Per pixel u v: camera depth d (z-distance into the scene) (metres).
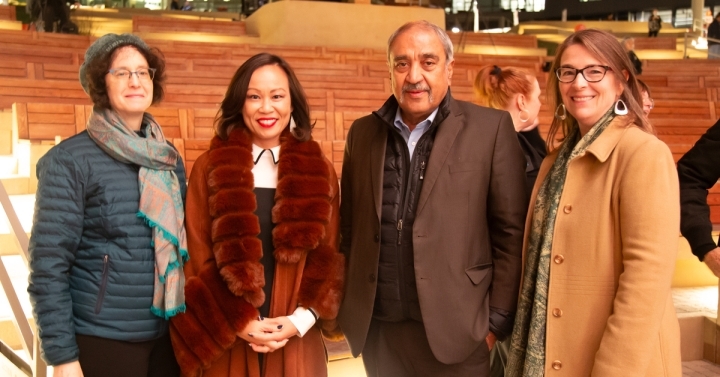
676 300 3.58
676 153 5.23
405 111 1.91
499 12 27.86
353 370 2.81
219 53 8.84
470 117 1.93
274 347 1.88
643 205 1.47
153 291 1.78
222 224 1.86
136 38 1.81
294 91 2.00
